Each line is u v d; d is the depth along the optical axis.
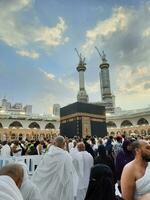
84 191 7.09
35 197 2.95
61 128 40.62
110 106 99.06
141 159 3.29
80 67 98.69
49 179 5.15
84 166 7.28
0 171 2.37
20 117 72.19
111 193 4.10
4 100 90.25
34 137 72.44
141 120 77.25
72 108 38.56
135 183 3.19
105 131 39.53
